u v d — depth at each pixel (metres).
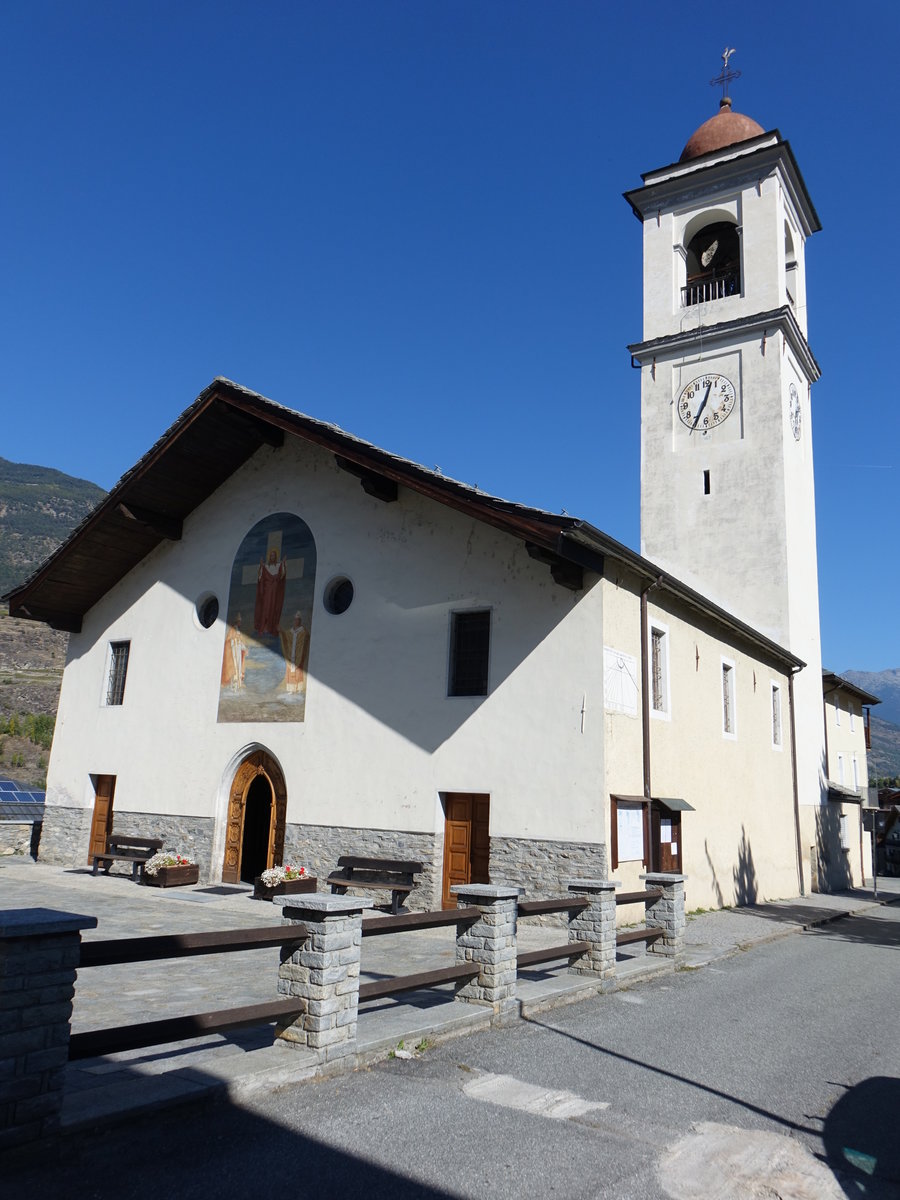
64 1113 4.62
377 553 16.42
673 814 15.59
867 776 38.72
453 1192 4.31
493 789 14.13
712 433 25.81
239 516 18.83
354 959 6.25
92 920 4.69
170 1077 5.31
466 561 15.27
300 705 16.75
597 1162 4.77
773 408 24.91
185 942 5.22
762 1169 4.82
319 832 15.86
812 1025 8.25
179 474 18.61
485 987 7.60
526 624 14.40
